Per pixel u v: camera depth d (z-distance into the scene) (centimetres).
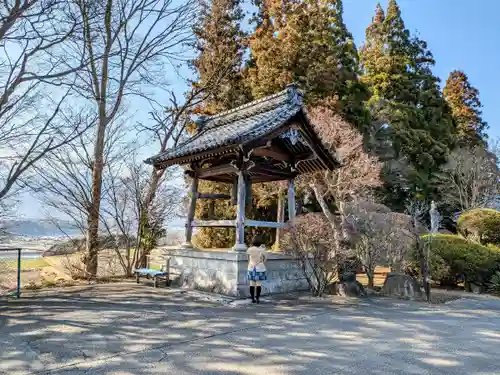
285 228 857
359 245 996
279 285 841
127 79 1234
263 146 797
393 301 790
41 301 696
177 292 814
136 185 1134
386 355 415
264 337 473
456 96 3095
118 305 663
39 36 755
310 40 1719
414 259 1005
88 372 345
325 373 354
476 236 1195
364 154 1438
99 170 1134
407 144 2178
